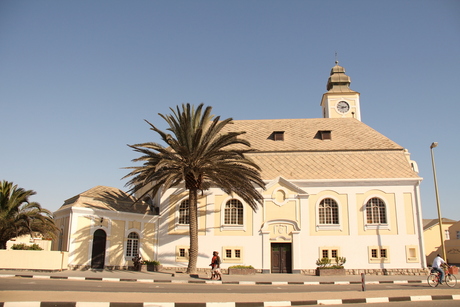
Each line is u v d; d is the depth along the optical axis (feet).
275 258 112.88
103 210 106.93
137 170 97.25
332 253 111.65
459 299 55.88
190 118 99.66
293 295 57.11
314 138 132.77
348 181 115.34
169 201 119.14
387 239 111.86
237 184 99.35
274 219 114.11
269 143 131.13
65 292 54.03
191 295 54.85
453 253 181.57
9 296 48.73
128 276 86.43
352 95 219.82
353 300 52.70
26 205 106.42
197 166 98.68
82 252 102.01
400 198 113.91
